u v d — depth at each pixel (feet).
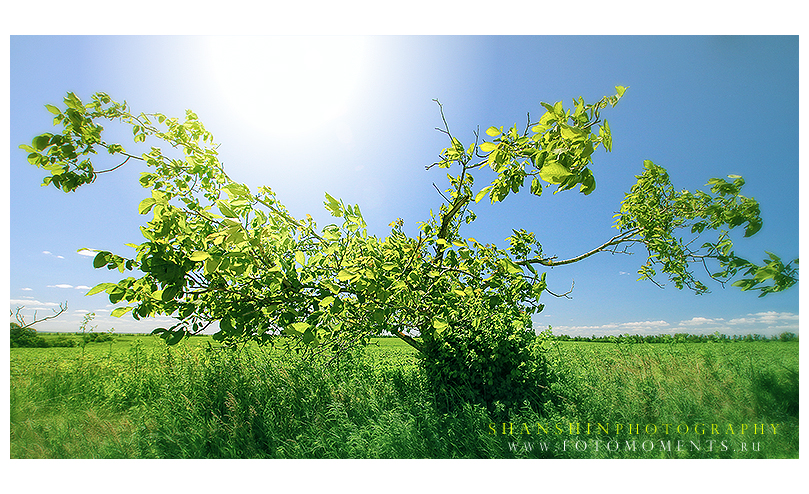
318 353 18.51
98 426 14.47
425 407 15.29
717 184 19.42
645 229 21.22
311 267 12.92
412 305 14.14
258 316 13.47
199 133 16.61
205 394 15.74
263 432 14.08
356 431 13.67
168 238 10.96
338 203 11.69
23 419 14.89
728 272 19.94
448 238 19.24
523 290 16.40
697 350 24.71
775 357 20.68
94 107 14.57
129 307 11.80
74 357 20.85
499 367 16.60
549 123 8.23
